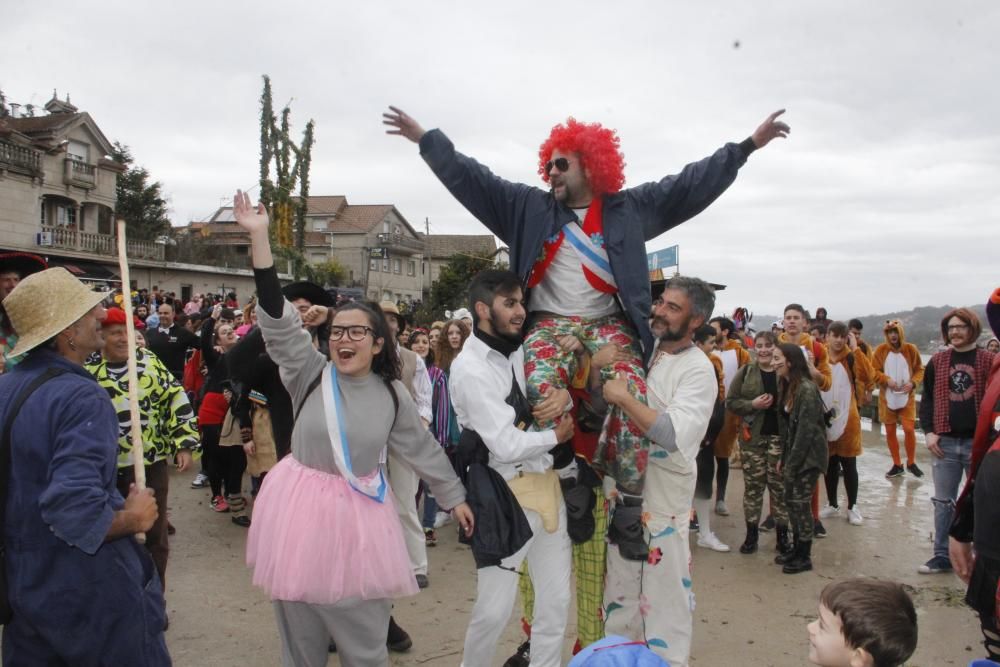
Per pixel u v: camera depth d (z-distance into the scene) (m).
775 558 5.97
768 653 4.23
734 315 12.23
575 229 3.15
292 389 3.07
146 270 33.28
